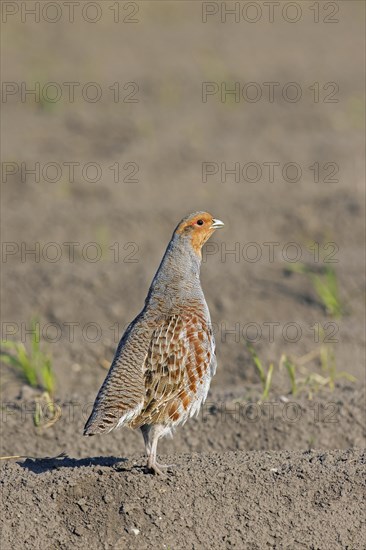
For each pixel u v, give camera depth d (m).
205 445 13.23
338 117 32.09
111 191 24.98
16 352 16.08
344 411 13.55
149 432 9.83
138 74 37.88
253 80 37.28
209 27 48.50
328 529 9.52
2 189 25.42
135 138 29.56
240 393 14.21
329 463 10.29
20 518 9.56
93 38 44.88
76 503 9.66
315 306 18.08
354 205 22.62
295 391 14.12
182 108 33.50
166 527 9.45
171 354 9.71
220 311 18.03
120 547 9.32
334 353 15.82
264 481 9.94
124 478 9.80
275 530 9.49
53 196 24.70
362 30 48.16
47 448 13.09
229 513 9.60
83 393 15.02
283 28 48.62
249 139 29.58
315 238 21.80
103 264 20.12
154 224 22.66
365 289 18.38
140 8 52.50
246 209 22.95
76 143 29.28
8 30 45.50
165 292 10.29
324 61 40.84
